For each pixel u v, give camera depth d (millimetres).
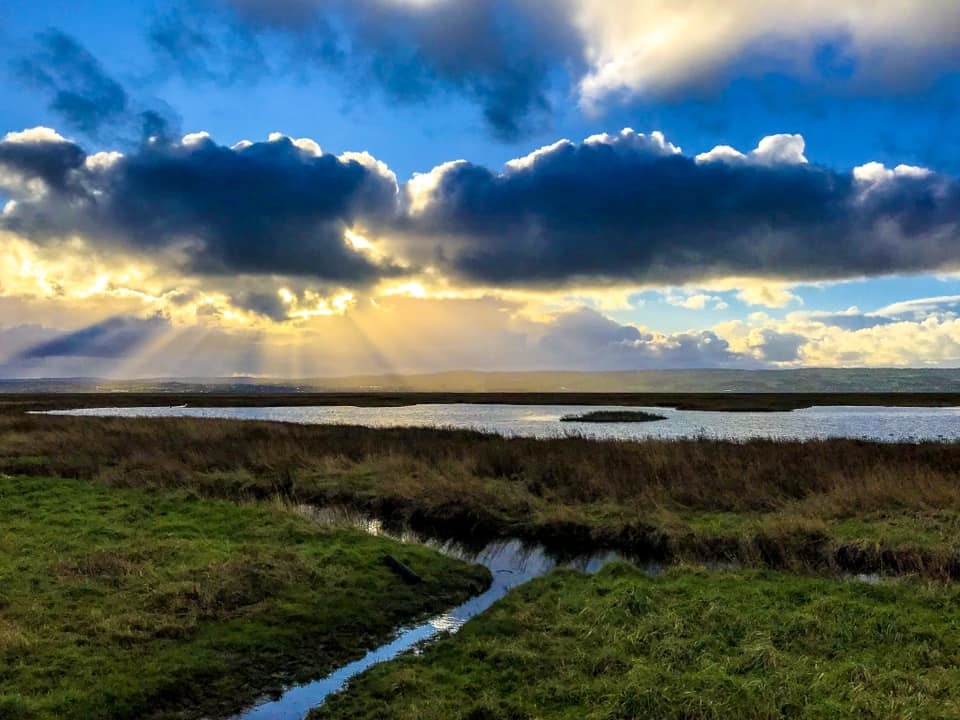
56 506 14672
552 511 14961
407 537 14445
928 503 13977
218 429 30312
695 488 16219
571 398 116688
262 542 12086
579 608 8867
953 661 7004
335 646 8094
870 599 8906
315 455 22656
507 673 7086
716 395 125688
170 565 10266
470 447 23656
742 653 7281
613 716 6051
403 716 6191
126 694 6559
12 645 7219
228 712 6551
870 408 76625
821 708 6082
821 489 16031
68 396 123312
